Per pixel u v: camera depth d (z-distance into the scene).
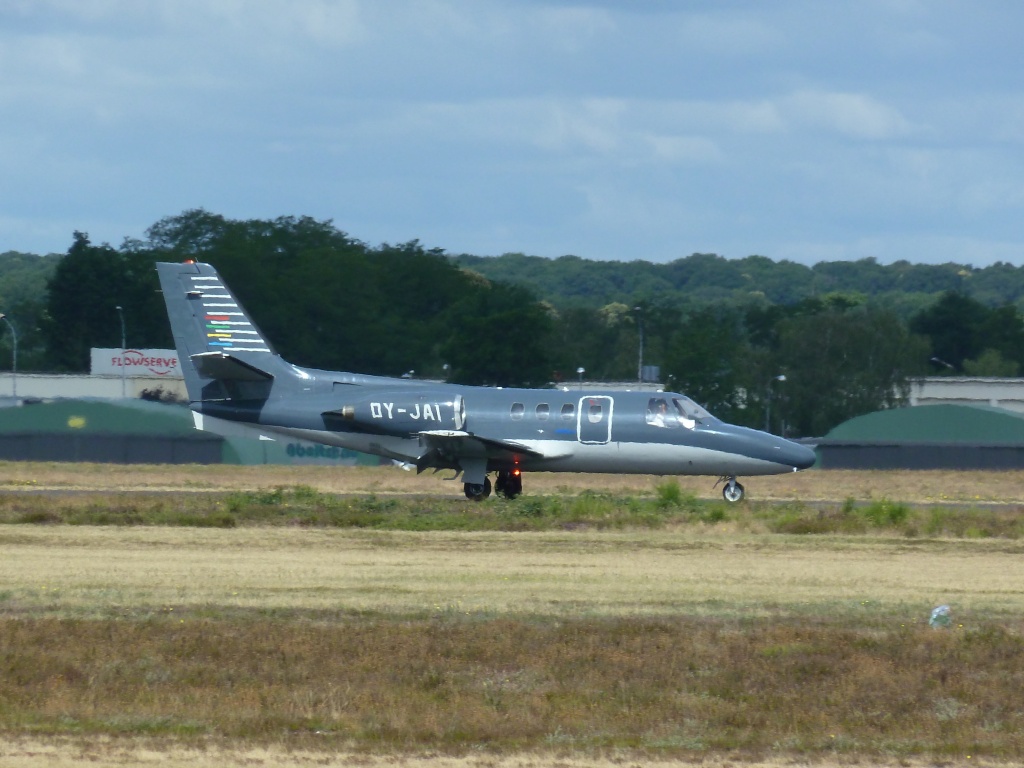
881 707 46.41
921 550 84.12
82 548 80.31
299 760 39.53
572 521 96.94
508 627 55.97
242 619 57.56
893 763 40.38
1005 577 72.75
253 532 90.12
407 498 122.31
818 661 51.72
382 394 122.88
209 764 39.03
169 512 97.50
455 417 120.94
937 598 65.38
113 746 40.50
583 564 75.81
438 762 39.56
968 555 81.94
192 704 45.16
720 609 61.50
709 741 41.97
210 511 98.75
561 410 121.06
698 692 48.00
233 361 121.06
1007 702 47.00
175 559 75.81
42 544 81.94
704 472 121.50
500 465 122.06
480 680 48.91
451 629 55.91
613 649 53.06
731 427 121.00
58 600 61.34
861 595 66.06
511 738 41.84
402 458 123.69
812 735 42.94
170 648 52.03
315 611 59.47
